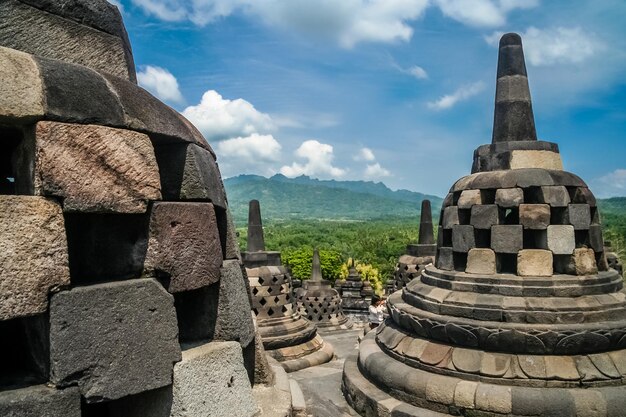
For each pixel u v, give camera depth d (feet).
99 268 9.44
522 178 23.90
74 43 10.56
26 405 7.56
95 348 8.34
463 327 21.93
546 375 19.93
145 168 9.52
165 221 9.82
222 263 11.39
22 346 9.07
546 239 23.27
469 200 24.89
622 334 20.44
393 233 255.50
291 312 37.04
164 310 9.42
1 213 7.50
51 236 8.00
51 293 7.98
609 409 18.90
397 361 24.35
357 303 68.03
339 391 28.32
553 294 22.08
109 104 9.20
